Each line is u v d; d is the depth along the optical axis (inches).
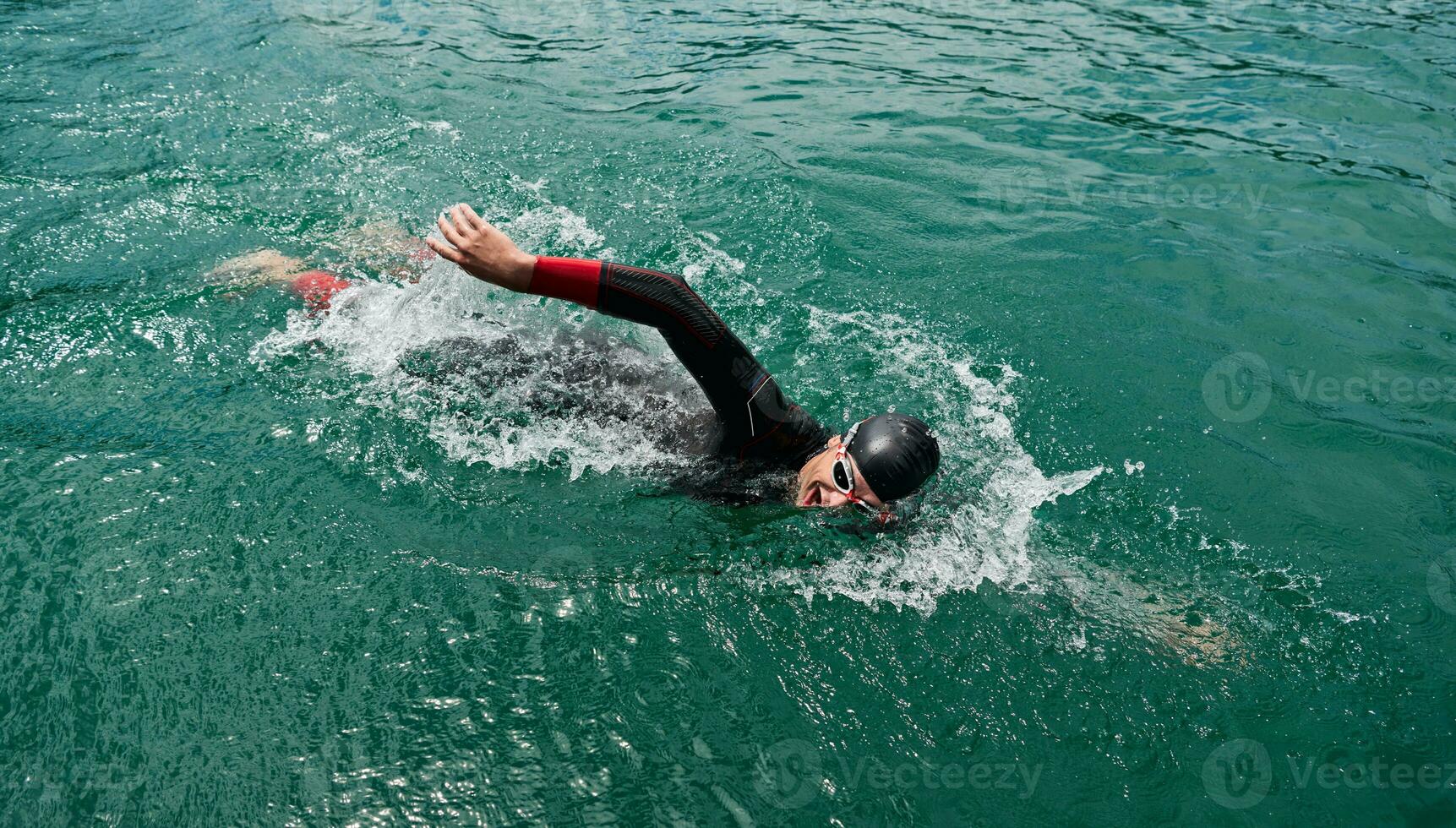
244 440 108.3
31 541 90.9
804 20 306.3
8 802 67.4
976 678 85.7
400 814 69.1
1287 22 309.6
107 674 78.1
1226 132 224.1
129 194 159.9
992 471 114.4
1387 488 115.0
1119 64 271.0
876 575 97.2
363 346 125.8
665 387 116.9
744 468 106.2
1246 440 122.6
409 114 205.3
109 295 132.3
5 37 224.7
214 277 138.5
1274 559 102.8
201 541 93.0
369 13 278.4
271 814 68.1
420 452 109.3
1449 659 89.9
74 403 111.8
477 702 78.4
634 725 77.9
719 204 177.3
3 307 127.1
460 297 126.6
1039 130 223.0
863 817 72.2
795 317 145.8
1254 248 171.6
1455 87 248.5
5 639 80.6
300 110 201.5
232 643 82.0
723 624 89.5
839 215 176.2
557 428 113.8
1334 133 223.6
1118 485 113.7
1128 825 73.3
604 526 101.0
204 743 73.0
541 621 87.3
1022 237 173.2
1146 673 87.0
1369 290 159.3
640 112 219.5
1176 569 101.0
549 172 184.9
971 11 326.3
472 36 267.1
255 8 268.5
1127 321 148.7
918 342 141.3
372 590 89.0
